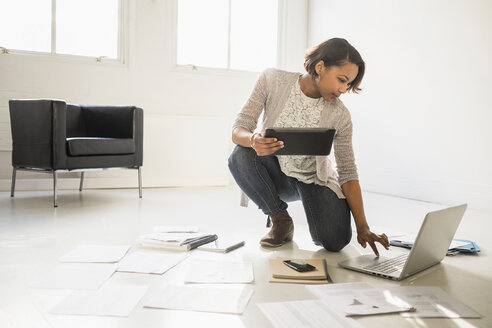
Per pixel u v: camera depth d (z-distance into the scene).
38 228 2.17
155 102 4.36
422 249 1.44
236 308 1.12
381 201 3.56
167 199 3.37
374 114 4.21
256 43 4.89
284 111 1.73
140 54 4.27
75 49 4.11
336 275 1.46
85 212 2.68
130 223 2.35
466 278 1.46
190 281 1.33
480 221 2.69
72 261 1.55
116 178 4.14
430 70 3.59
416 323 1.06
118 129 3.55
